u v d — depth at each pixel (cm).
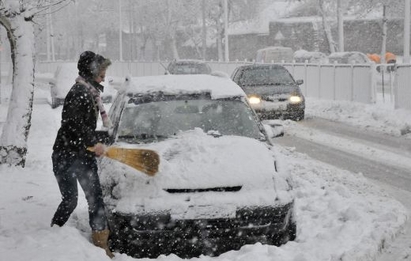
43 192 1180
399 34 8869
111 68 9200
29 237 816
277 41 10244
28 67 1448
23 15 1435
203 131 951
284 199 812
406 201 1150
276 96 2398
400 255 837
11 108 1444
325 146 1861
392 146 1842
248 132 971
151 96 1021
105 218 816
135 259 780
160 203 788
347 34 9262
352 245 830
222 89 1048
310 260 749
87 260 755
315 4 7175
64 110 808
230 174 820
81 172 814
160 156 849
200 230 789
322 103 2998
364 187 1257
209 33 10625
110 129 948
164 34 10419
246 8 10200
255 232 803
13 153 1426
